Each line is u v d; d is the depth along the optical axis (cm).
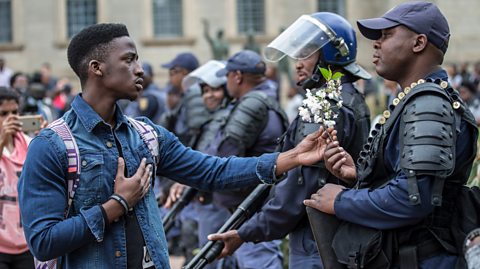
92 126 448
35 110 1217
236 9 3400
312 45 582
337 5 3416
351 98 577
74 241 432
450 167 434
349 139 563
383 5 3378
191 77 940
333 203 466
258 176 481
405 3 480
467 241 409
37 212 436
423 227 452
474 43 3278
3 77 2492
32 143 447
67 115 458
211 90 896
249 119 747
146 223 455
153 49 3388
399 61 475
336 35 590
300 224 579
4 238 713
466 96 1529
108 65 454
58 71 3403
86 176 443
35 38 3419
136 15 3397
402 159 440
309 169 554
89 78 457
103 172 446
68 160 443
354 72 595
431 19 472
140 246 452
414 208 437
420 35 470
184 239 1032
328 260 473
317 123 532
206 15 3394
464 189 463
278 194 565
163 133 487
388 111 475
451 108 445
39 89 1501
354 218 458
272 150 756
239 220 608
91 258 441
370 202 450
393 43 474
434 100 443
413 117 442
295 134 564
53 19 3419
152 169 466
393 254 455
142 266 452
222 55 2922
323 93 494
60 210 439
